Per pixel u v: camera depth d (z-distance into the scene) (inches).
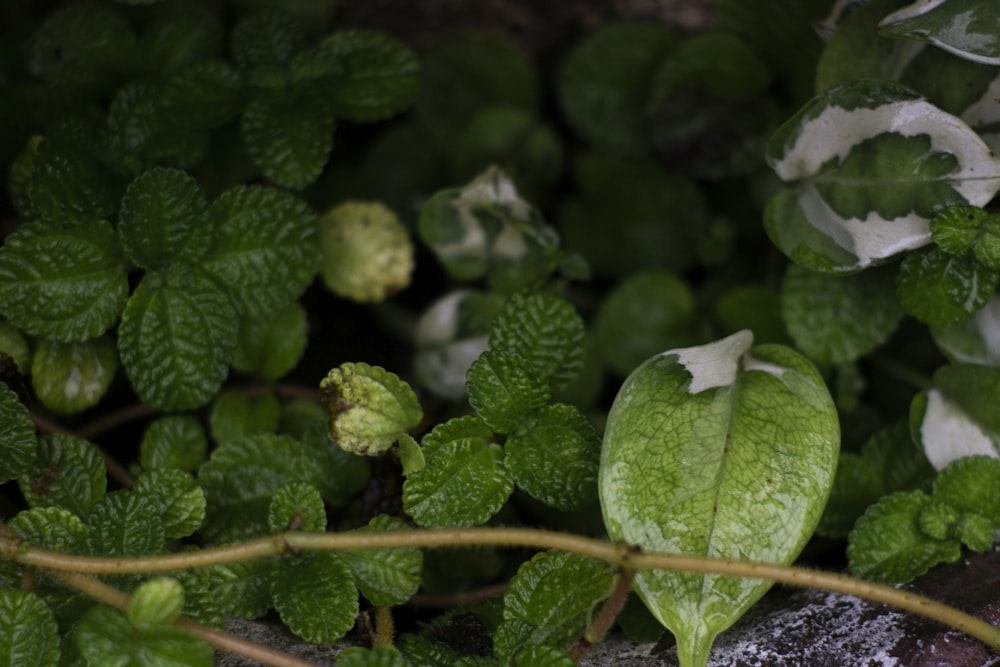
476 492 23.5
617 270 28.7
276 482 24.5
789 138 24.4
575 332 24.0
